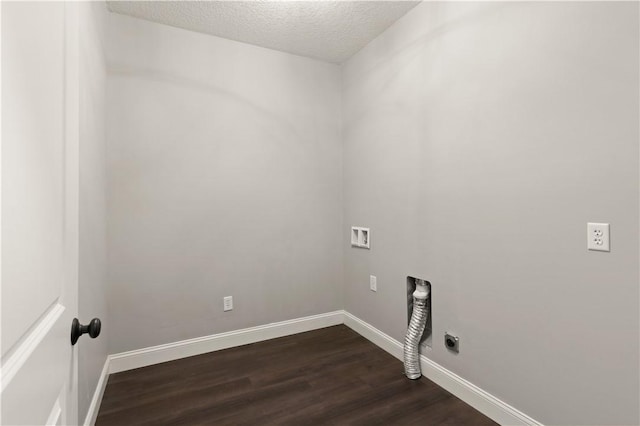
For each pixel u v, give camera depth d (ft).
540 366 4.94
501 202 5.46
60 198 2.30
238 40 8.68
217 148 8.50
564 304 4.63
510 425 5.36
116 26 7.39
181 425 5.61
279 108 9.32
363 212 9.20
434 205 6.82
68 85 2.53
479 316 5.89
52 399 2.07
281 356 8.11
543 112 4.81
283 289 9.42
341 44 8.94
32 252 1.76
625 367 4.04
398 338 7.98
